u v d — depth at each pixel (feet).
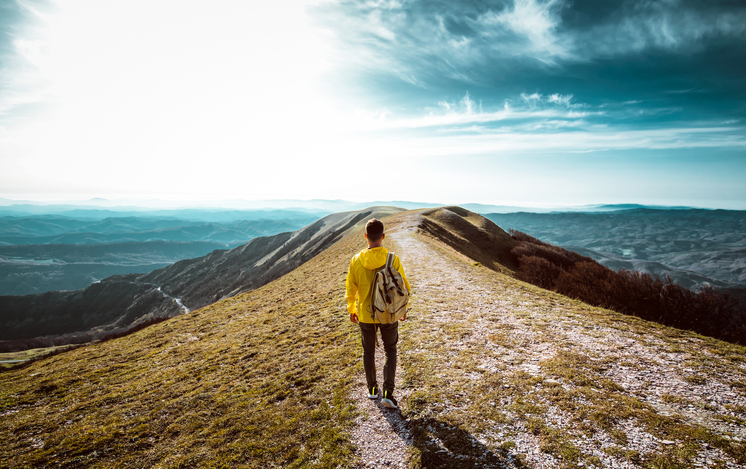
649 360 18.99
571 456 11.41
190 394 24.22
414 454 12.69
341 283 56.85
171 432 19.31
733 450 11.09
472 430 13.41
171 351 40.63
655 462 10.80
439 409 15.17
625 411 13.70
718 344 21.34
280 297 63.36
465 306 32.78
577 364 18.54
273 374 24.58
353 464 12.89
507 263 159.43
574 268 125.08
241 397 21.75
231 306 67.31
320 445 14.57
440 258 67.67
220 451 15.81
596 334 23.59
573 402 14.60
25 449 20.06
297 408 18.38
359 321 15.30
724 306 74.64
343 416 16.21
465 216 249.75
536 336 23.53
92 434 20.29
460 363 19.62
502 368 18.53
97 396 28.81
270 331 37.96
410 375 18.79
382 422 15.20
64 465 17.52
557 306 32.45
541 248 180.14
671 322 78.84
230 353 32.99
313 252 371.97
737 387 15.66
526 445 12.21
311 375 22.44
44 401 29.63
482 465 11.46
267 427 17.13
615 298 90.33
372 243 15.06
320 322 35.91
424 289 41.34
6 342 501.97
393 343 15.25
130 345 47.88
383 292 14.07
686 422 12.89
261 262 608.19
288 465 13.80
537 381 16.79
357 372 20.90
